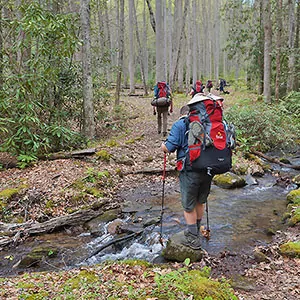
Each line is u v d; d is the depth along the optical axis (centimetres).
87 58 1038
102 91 1298
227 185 704
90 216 553
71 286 315
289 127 1130
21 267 415
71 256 442
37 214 562
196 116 365
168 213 562
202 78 4075
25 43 802
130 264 381
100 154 829
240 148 972
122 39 1588
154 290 297
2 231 497
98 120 1261
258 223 516
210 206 594
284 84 1825
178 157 385
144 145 1002
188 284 307
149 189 701
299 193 612
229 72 4600
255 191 686
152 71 4119
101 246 470
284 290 322
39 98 930
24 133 789
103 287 311
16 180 660
